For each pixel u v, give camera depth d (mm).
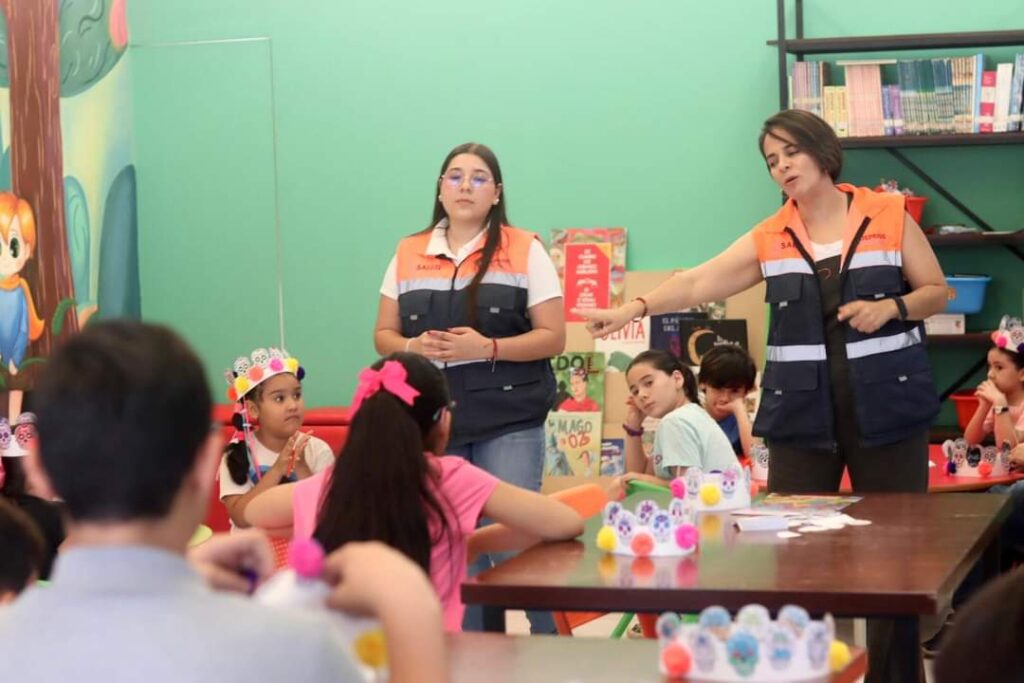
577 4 6125
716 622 1679
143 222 6422
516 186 6199
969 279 5621
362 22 6254
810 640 1668
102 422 1149
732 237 6066
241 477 4281
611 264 6082
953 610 4160
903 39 5621
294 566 1367
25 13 5211
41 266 5242
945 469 4668
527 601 2193
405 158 6254
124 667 1091
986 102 5570
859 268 3633
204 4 6348
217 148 6363
